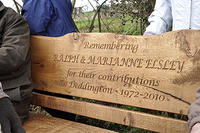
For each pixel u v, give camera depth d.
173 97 1.43
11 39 1.77
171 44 1.43
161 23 1.60
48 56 1.97
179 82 1.41
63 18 2.19
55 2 2.15
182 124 1.40
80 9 3.92
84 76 1.79
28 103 1.92
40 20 2.08
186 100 1.39
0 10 1.83
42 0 2.11
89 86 1.77
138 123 1.55
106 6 3.71
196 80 1.35
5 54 1.67
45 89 2.02
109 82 1.67
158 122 1.48
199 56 1.34
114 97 1.66
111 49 1.65
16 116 0.97
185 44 1.38
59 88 1.94
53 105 1.96
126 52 1.59
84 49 1.78
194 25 1.43
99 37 1.71
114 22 3.85
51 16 2.14
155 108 1.50
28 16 2.13
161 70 1.47
